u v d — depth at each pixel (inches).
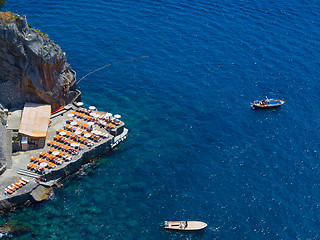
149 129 3599.9
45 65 3341.5
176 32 4852.4
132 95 3959.2
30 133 3174.2
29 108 3393.2
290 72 4343.0
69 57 4330.7
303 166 3287.4
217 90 4062.5
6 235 2662.4
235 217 2869.1
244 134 3577.8
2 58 3253.0
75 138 3309.5
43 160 3095.5
